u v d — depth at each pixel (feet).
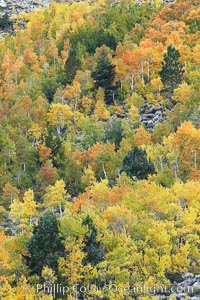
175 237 373.40
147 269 350.64
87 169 561.02
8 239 390.63
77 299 341.82
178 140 540.93
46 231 359.46
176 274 359.66
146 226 375.45
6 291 327.47
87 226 365.61
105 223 371.97
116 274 348.59
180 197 407.03
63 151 628.28
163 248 357.61
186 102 652.48
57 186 503.20
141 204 394.11
